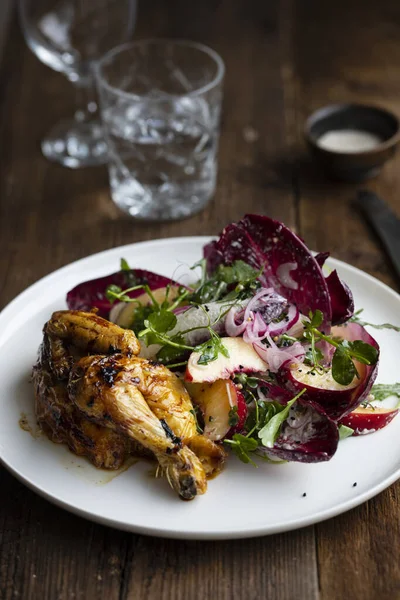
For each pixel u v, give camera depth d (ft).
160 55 2.60
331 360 1.77
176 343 1.77
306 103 2.94
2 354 1.90
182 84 2.65
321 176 2.67
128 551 1.65
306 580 1.60
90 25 2.64
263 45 3.18
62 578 1.62
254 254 1.90
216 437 1.68
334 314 1.83
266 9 3.36
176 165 2.46
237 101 2.95
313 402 1.68
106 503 1.62
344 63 3.11
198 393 1.72
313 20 3.32
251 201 2.58
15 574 1.63
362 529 1.67
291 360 1.74
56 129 2.83
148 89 2.66
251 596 1.59
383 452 1.71
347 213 2.53
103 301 1.97
